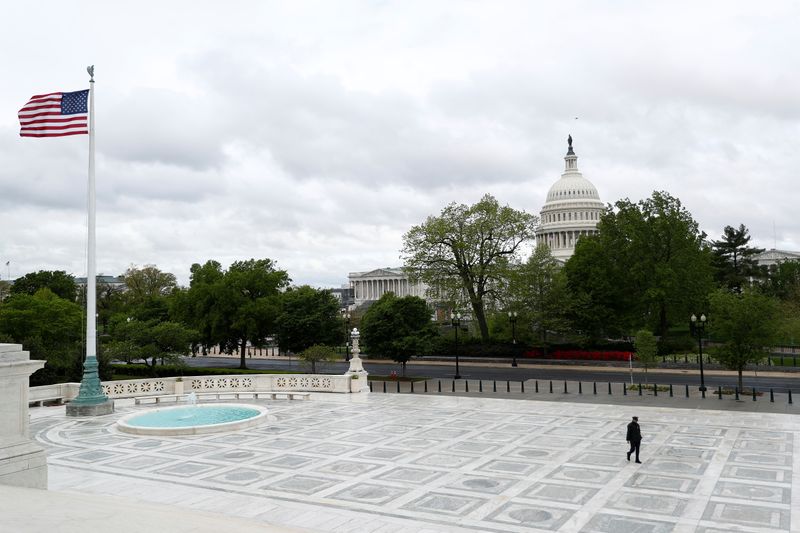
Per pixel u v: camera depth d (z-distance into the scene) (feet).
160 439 105.70
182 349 217.36
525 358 267.59
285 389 166.81
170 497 72.13
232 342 256.52
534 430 111.86
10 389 56.59
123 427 112.37
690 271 261.85
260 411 128.77
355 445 99.81
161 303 289.74
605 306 279.49
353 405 144.15
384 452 94.73
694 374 215.10
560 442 101.45
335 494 73.36
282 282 271.08
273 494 73.36
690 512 66.44
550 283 271.49
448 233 272.92
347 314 418.51
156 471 84.23
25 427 58.08
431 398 155.63
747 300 159.22
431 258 273.54
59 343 191.93
